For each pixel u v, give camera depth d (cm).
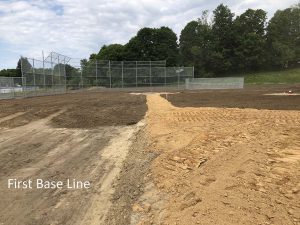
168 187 656
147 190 664
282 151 783
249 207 519
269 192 561
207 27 8750
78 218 572
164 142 995
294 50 8606
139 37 7912
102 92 4188
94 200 639
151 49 7900
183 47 8588
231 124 1199
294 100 2220
